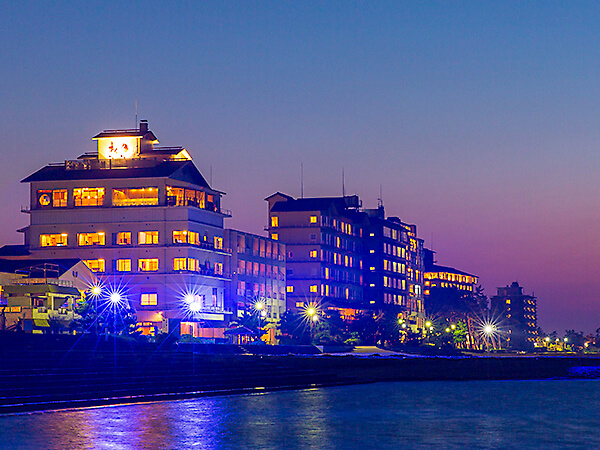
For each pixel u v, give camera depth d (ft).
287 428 131.54
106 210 461.37
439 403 178.50
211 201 490.49
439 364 287.69
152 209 458.50
